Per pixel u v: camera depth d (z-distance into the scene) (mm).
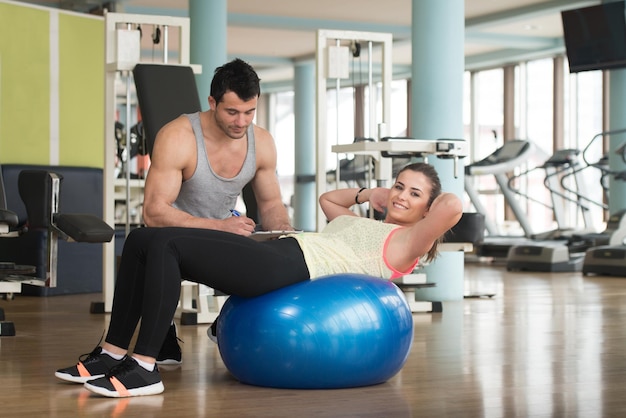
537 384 3039
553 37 13250
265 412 2561
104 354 2922
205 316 4805
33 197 3561
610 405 2695
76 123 7113
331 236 3016
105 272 5348
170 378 3107
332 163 17125
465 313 5375
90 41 7223
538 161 14258
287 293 2877
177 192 3316
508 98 14578
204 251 2742
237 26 12273
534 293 6824
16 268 3883
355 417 2510
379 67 15305
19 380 3057
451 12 5988
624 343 4070
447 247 5508
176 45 13734
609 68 9641
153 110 4738
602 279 8344
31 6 6848
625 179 8875
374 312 2881
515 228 14609
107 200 5289
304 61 15305
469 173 10227
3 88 6691
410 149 5039
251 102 3129
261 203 3631
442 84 5969
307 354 2816
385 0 11273
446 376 3184
